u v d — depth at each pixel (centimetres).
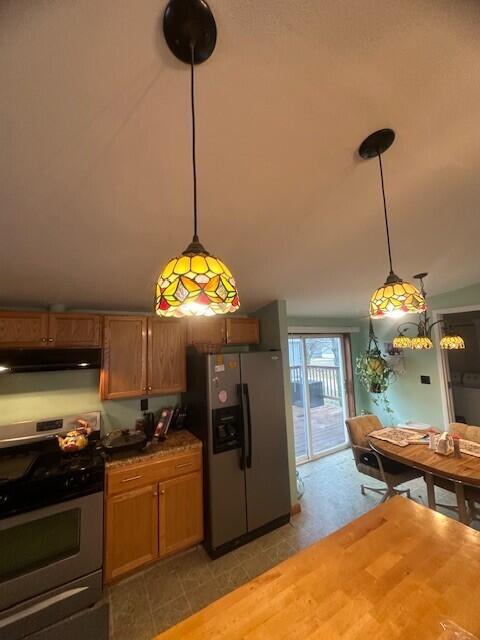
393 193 151
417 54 82
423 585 88
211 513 221
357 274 259
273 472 254
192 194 128
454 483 219
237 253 190
